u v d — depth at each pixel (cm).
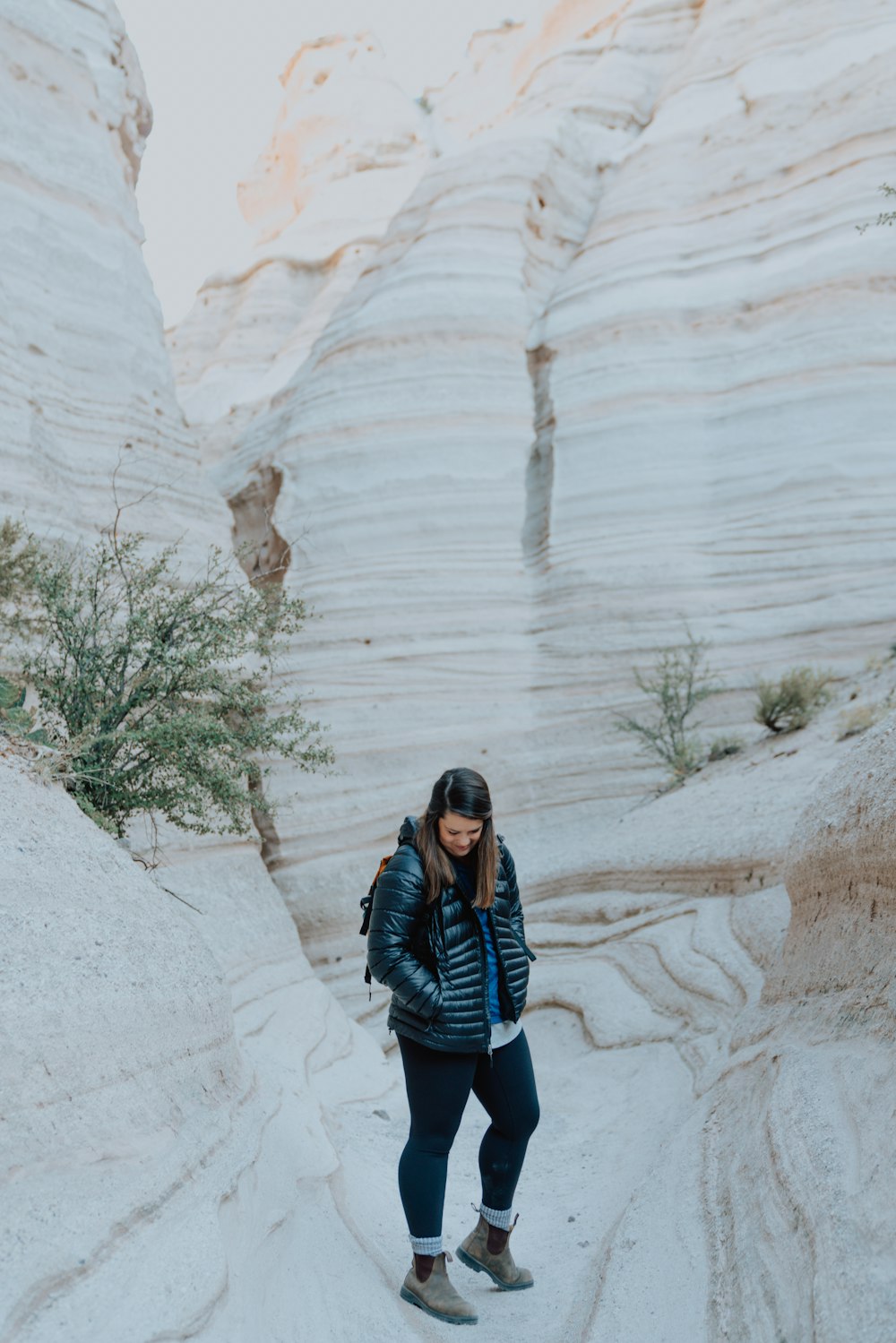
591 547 1697
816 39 2078
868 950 396
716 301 1844
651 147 2106
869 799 416
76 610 627
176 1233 263
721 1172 367
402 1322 321
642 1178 441
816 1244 269
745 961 688
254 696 645
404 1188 339
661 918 915
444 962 330
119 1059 298
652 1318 308
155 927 374
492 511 1784
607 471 1750
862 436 1645
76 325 1365
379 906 333
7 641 632
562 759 1574
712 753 1423
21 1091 259
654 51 2577
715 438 1744
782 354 1748
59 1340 210
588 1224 422
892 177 1817
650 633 1605
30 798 390
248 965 784
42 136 1429
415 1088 339
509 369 1892
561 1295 361
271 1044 624
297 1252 327
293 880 1379
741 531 1645
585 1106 612
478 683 1627
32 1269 222
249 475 1975
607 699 1591
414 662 1631
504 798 1566
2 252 1283
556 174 2158
